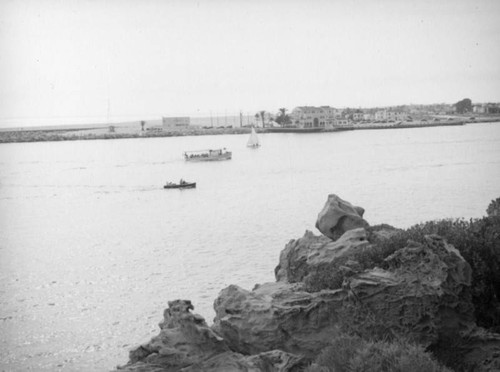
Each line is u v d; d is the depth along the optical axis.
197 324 14.20
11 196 131.12
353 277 14.97
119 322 38.88
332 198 23.91
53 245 71.38
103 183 149.62
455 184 107.88
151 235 75.81
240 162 190.62
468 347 13.68
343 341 13.09
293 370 13.56
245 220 83.94
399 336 13.46
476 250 16.16
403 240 17.47
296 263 21.33
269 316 15.52
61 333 36.81
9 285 49.94
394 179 123.50
